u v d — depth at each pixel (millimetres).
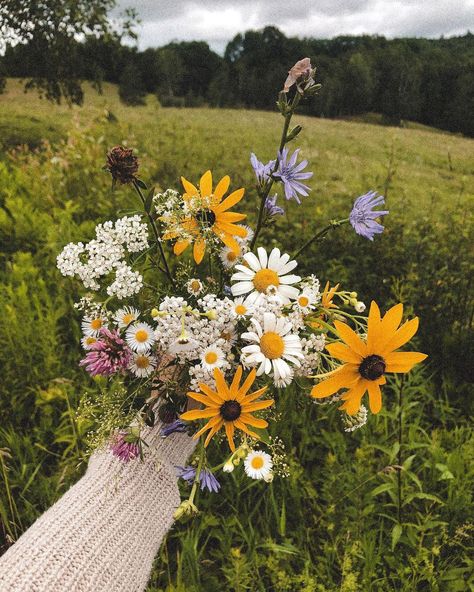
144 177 4473
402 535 2008
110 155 1061
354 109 70375
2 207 4312
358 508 1986
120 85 54812
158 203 1148
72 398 2389
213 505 2117
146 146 8719
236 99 75125
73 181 4605
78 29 12625
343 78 69625
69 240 3209
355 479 2084
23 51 13266
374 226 1183
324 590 1709
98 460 1175
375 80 69188
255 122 21750
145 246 1103
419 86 68250
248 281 1069
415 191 9164
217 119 21281
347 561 1700
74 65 13688
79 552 923
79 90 14398
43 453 2291
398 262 3600
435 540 1843
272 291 1031
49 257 3361
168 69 75812
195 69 80812
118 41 13289
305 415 2332
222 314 1007
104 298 2182
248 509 2127
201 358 999
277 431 2188
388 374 2803
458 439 2412
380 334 947
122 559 984
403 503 1943
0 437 2232
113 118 11094
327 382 973
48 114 13695
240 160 9773
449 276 3432
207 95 76500
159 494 1167
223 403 1011
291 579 1743
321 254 3666
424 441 2391
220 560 2031
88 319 1123
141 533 1064
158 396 1161
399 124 66125
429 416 2734
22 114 13211
